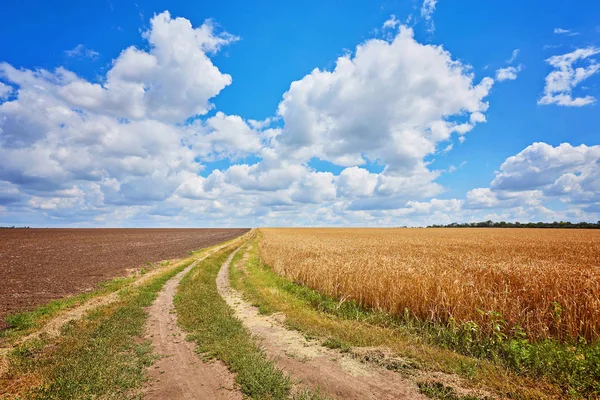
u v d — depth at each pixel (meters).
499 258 18.16
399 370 6.05
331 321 9.42
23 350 6.90
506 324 7.87
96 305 11.25
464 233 64.94
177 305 11.29
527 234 56.47
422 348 7.18
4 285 15.00
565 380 5.39
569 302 8.34
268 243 32.28
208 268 20.27
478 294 8.98
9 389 5.30
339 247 26.61
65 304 11.16
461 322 8.29
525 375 5.66
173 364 6.50
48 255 28.61
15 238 52.78
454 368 5.95
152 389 5.44
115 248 37.50
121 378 5.67
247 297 12.88
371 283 11.53
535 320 8.07
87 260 25.42
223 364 6.48
